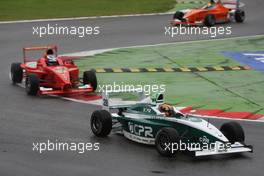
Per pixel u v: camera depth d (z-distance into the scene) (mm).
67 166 35969
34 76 55406
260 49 80500
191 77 63906
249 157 37875
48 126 44875
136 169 35406
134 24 100625
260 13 113812
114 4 121250
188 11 97438
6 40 86125
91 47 81688
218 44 83938
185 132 37906
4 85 60281
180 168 35562
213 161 36938
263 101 54156
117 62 71688
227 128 38812
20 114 48469
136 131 40344
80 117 47781
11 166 35844
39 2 121125
